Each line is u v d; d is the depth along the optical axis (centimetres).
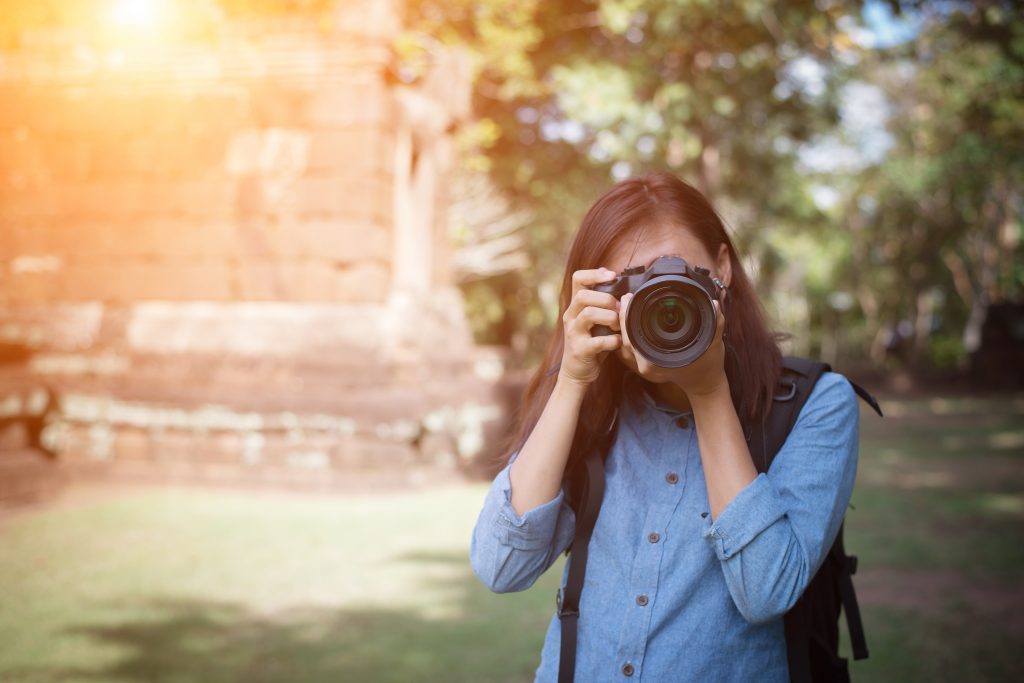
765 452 150
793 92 1853
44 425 952
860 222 3541
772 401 154
